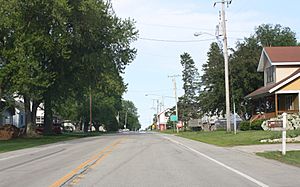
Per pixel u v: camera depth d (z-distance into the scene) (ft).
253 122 157.28
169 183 42.39
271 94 158.10
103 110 346.54
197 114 310.04
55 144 119.96
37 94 142.51
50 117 193.26
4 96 156.97
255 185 40.78
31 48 133.49
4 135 157.89
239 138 114.21
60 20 140.15
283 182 42.47
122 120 592.19
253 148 85.56
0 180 46.65
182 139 137.28
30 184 43.09
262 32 255.91
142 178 45.88
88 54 169.37
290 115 139.74
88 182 43.39
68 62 168.76
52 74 146.72
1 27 134.41
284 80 149.89
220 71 201.36
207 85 223.71
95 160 66.13
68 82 178.09
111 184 41.93
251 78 197.16
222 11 143.95
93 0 152.76
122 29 184.85
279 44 250.98
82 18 153.79
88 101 337.11
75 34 155.12
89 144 113.50
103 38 176.96
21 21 135.33
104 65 176.65
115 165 58.65
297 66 160.35
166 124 498.28
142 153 78.54
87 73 178.40
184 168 54.60
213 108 215.51
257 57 196.03
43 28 142.00
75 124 394.32
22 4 135.13
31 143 125.80
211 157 69.46
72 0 148.87
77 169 54.65
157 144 107.34
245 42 245.65
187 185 41.09
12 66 130.00
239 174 48.47
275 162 61.00
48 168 57.47
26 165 62.59
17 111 260.01
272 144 93.50
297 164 57.36
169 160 65.05
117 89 194.18
